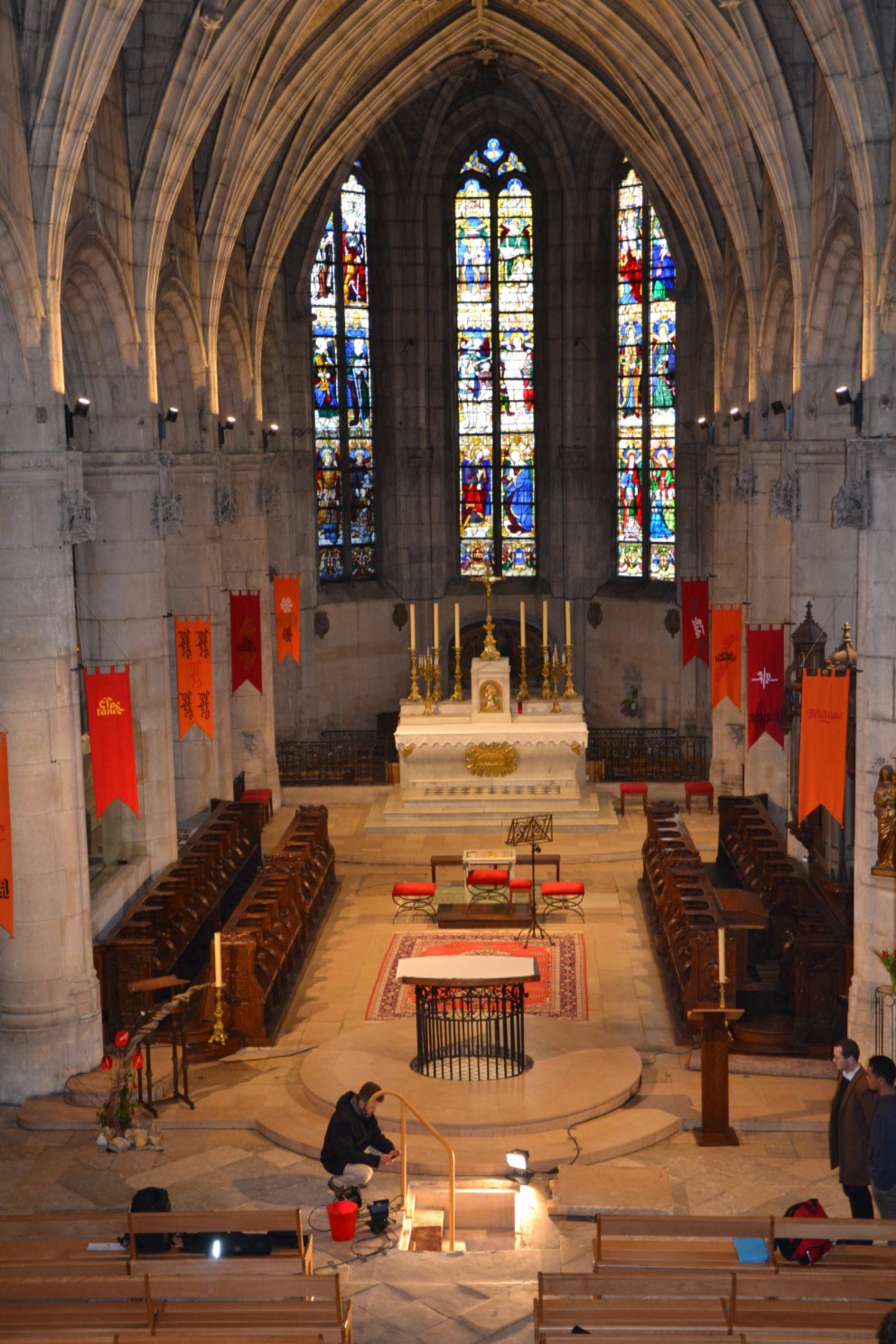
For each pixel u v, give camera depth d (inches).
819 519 938.7
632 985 868.0
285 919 882.1
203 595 1147.9
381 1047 753.6
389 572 1643.7
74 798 726.5
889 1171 466.6
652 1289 407.5
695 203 1227.2
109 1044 759.1
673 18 1007.0
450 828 1214.3
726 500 1280.8
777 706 1061.1
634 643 1578.5
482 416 1656.0
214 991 773.3
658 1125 668.1
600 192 1562.5
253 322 1282.0
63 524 712.4
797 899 860.0
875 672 689.0
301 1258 422.6
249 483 1296.8
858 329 898.7
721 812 1103.6
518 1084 700.0
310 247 1464.1
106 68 690.2
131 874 908.6
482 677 1216.8
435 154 1587.1
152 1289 401.7
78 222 796.0
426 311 1610.5
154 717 943.0
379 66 1277.1
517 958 718.5
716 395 1278.3
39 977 716.0
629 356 1574.8
